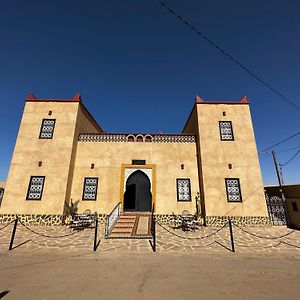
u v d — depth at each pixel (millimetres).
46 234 10062
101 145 14922
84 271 5605
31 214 12422
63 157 13484
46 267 5879
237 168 13461
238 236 10164
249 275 5430
